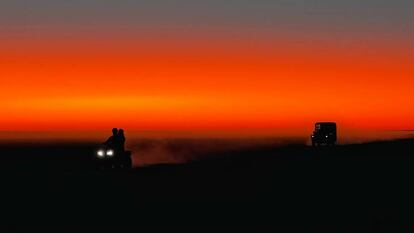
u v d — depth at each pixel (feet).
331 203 129.59
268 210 120.88
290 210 120.16
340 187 157.99
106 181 176.14
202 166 233.96
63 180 181.37
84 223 108.37
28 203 134.21
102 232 100.17
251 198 138.00
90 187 161.79
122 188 158.81
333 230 99.55
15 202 136.15
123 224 106.93
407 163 235.61
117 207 126.41
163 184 166.71
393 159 260.21
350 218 109.70
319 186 159.84
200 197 140.36
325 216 112.57
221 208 123.13
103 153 214.48
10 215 117.80
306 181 171.83
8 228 104.22
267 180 176.14
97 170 214.69
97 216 115.44
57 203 133.90
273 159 278.05
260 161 263.29
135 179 180.75
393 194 143.02
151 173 200.23
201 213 117.80
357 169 210.79
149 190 153.48
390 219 107.96
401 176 184.55
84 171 212.84
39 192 153.48
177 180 177.68
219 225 104.88
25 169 255.09
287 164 238.68
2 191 156.76
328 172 199.93
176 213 118.01
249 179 178.91
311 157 288.30
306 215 113.70
